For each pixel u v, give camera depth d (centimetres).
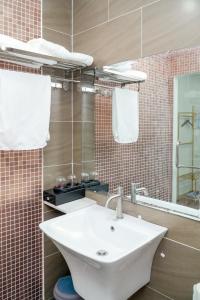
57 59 146
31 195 170
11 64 155
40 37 168
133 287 127
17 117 143
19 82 142
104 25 162
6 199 158
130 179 153
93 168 178
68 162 191
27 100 146
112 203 163
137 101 149
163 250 133
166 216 131
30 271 175
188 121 125
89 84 175
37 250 177
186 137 126
